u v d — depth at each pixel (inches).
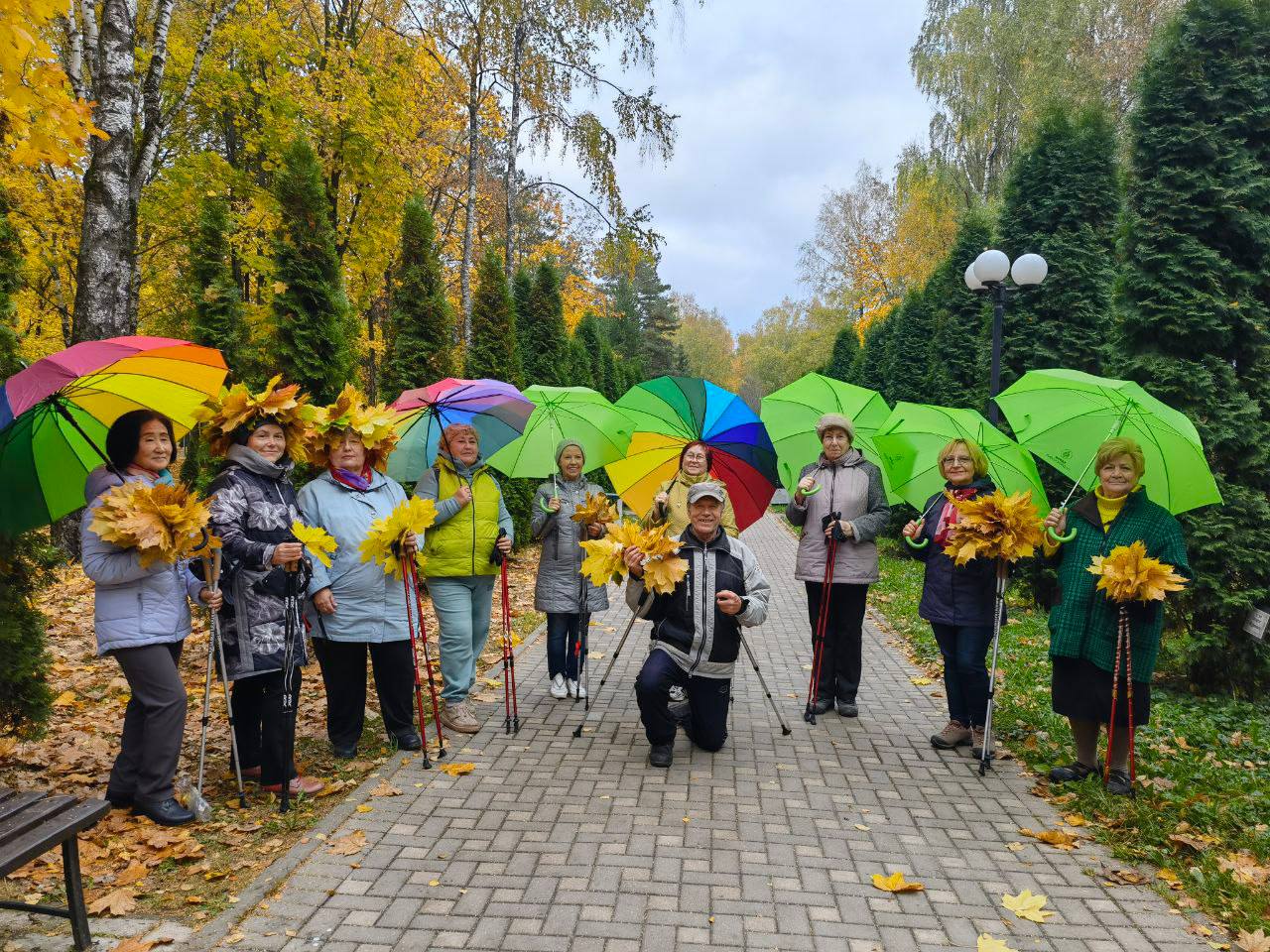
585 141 611.5
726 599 171.9
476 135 608.1
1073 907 123.2
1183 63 260.2
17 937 108.8
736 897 123.5
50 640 281.4
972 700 187.5
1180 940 114.8
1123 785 163.0
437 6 594.9
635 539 168.9
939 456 198.4
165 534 128.3
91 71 356.8
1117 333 272.1
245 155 710.5
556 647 228.1
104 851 132.9
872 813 155.4
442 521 198.7
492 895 122.4
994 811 157.5
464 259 600.1
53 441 144.4
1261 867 133.7
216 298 560.7
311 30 622.2
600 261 662.5
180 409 155.3
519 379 480.7
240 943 108.9
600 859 134.3
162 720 140.3
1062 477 343.3
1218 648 242.5
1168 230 257.1
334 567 171.8
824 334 1636.3
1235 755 192.9
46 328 753.0
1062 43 912.9
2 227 160.9
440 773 170.7
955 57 1043.3
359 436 175.3
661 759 176.2
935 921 118.5
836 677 220.2
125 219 326.6
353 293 723.4
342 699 177.2
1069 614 167.9
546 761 178.9
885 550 582.6
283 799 150.6
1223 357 262.1
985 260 335.6
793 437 237.6
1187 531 243.3
